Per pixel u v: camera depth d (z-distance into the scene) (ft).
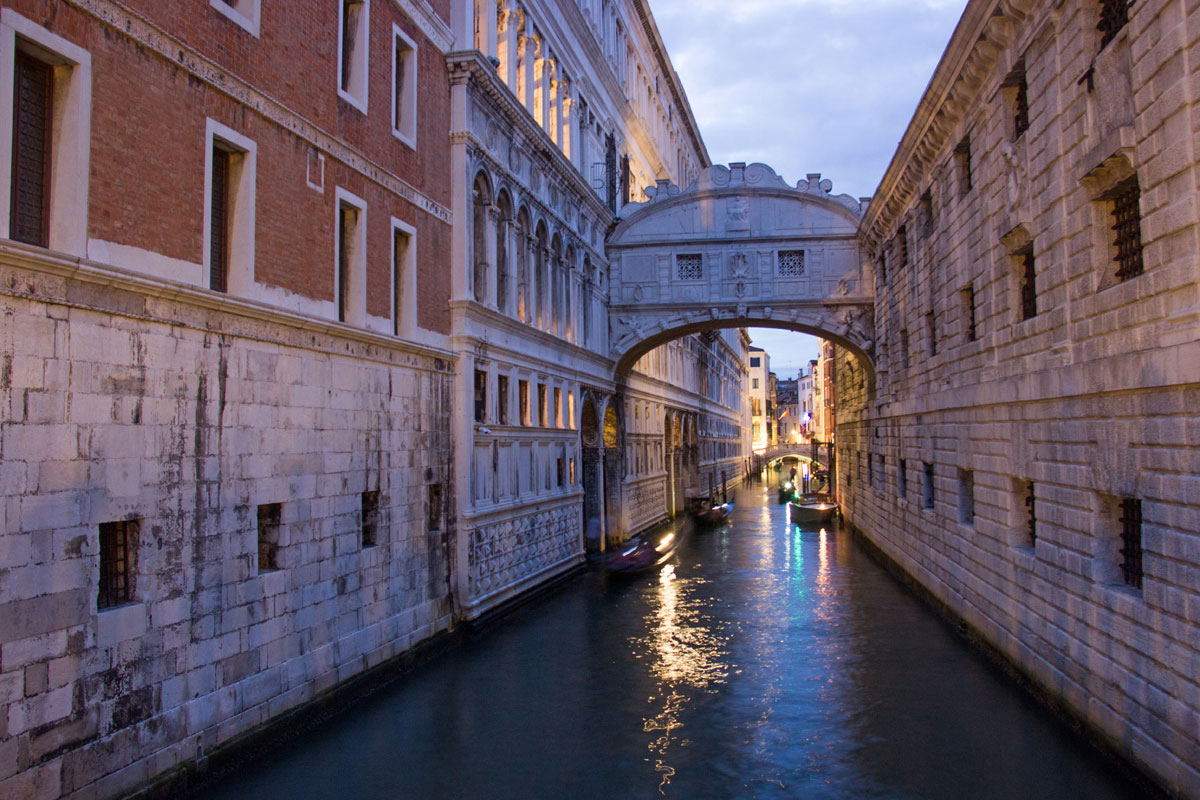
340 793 33.91
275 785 34.32
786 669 52.21
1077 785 34.14
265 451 37.35
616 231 99.25
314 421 41.14
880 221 84.33
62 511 27.48
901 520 82.38
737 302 96.78
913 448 75.31
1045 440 42.06
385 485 48.06
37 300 26.68
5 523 25.63
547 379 77.20
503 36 69.72
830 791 34.71
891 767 36.88
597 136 99.45
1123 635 34.14
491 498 62.39
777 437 469.16
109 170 29.63
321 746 38.45
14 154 27.37
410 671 50.06
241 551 35.68
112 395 29.40
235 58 36.19
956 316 59.16
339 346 43.42
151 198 31.42
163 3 32.09
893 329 83.92
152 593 31.09
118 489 29.58
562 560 80.12
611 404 104.37
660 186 98.99
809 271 95.91
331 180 43.57
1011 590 47.96
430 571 53.67
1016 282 47.03
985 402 51.34
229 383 35.12
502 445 64.95
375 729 40.96
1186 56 28.43
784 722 42.80
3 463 25.61
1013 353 46.75
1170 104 29.45
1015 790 34.01
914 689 47.42
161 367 31.58
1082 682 38.24
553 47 81.71
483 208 63.16
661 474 137.08
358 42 47.14
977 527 54.54
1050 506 41.65
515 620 64.69
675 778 36.22
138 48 31.04
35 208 28.07
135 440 30.35
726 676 50.80
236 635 35.37
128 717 29.91
